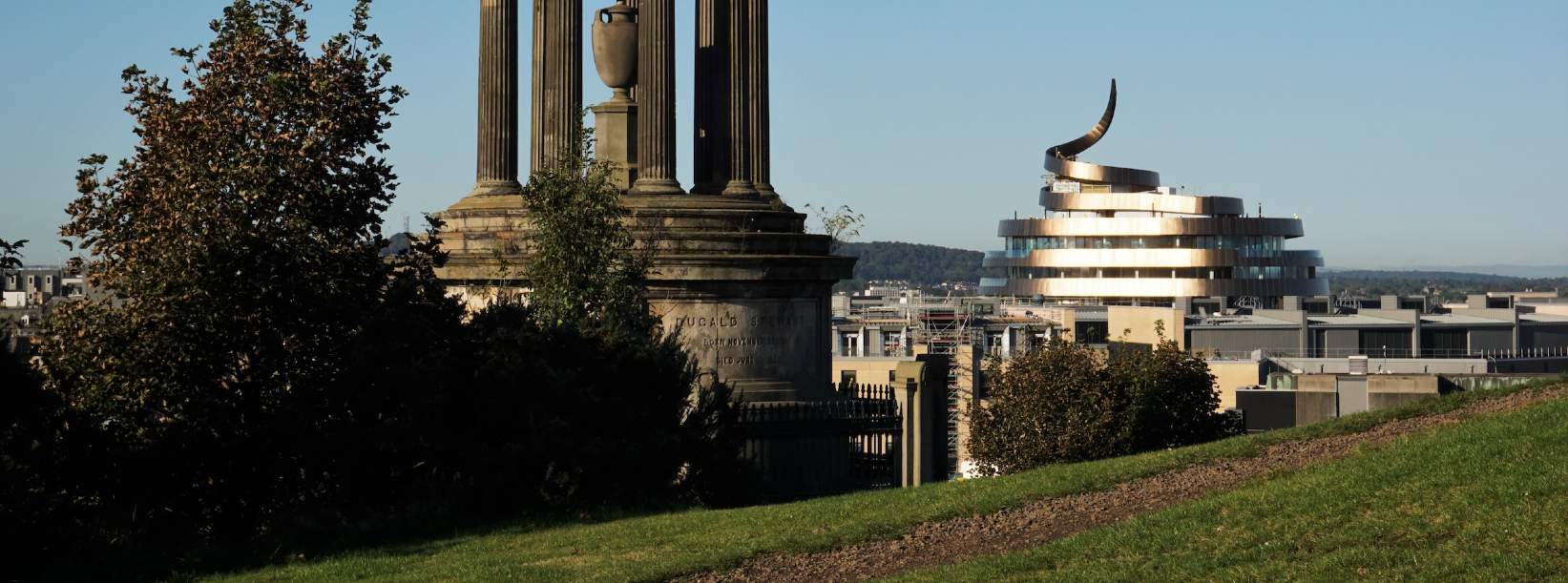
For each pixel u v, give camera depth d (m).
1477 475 33.69
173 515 39.94
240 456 40.09
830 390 57.19
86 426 38.41
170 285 40.16
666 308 54.16
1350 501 33.47
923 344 144.38
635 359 45.16
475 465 41.72
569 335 44.53
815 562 35.00
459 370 42.25
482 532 40.16
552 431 41.94
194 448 39.66
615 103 57.47
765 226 56.22
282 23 43.56
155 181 42.41
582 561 35.56
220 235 40.84
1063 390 73.50
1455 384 82.31
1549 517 30.11
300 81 42.72
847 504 41.03
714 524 39.19
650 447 43.66
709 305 54.53
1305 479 36.50
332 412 41.44
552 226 49.41
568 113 56.53
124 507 38.94
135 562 36.72
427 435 41.50
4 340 36.91
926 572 32.84
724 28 58.25
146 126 42.72
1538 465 33.50
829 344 57.66
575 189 49.84
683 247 54.28
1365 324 181.75
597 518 41.72
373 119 43.28
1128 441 72.69
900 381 55.50
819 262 55.78
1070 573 31.19
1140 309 169.75
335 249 42.50
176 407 40.41
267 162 41.81
